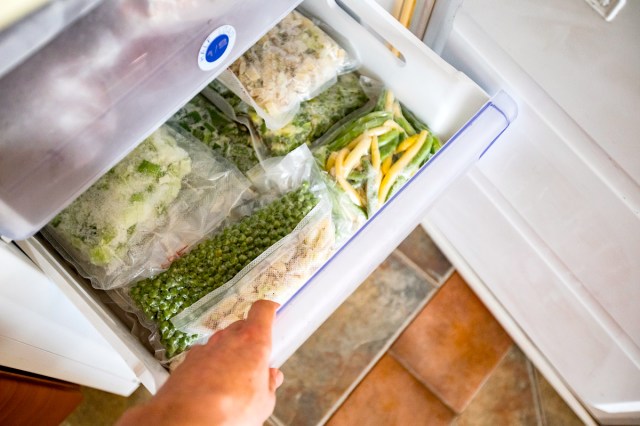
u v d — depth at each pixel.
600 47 0.55
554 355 1.05
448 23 0.71
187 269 0.66
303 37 0.77
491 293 1.13
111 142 0.44
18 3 0.29
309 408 1.08
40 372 0.71
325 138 0.79
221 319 0.63
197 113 0.76
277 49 0.75
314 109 0.78
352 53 0.82
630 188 0.64
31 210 0.43
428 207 0.66
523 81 0.69
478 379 1.12
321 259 0.68
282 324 0.54
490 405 1.10
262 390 0.40
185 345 0.65
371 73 0.83
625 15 0.51
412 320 1.16
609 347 0.86
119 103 0.41
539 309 0.99
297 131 0.76
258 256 0.65
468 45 0.73
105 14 0.35
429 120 0.82
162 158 0.66
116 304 0.67
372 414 1.08
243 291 0.64
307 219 0.68
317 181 0.72
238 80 0.72
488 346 1.15
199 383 0.37
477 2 0.65
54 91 0.36
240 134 0.77
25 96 0.35
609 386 0.93
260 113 0.72
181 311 0.64
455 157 0.64
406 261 1.21
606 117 0.60
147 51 0.40
